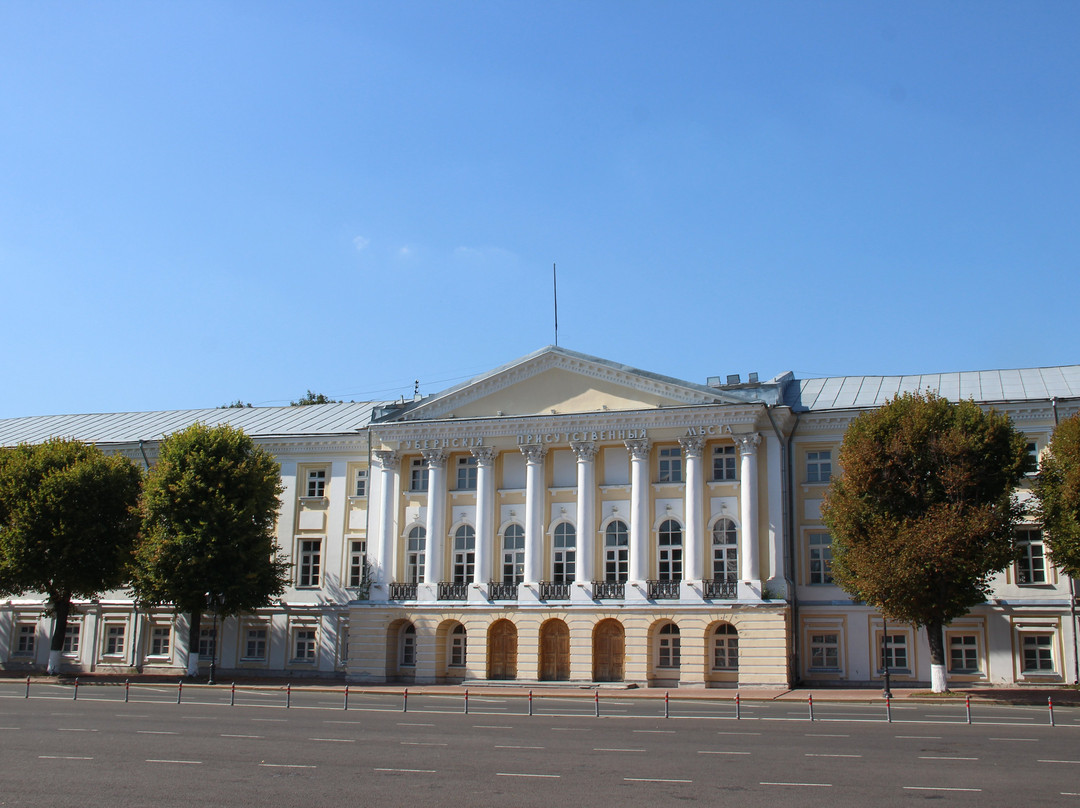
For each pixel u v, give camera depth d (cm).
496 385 4681
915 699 3347
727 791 1602
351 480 5081
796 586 4322
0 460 4834
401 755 2012
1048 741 2197
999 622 4066
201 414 5975
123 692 3812
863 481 3550
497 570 4584
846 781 1686
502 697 3762
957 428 3484
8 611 5362
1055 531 3512
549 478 4603
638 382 4466
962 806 1470
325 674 4862
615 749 2102
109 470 4769
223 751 2073
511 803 1510
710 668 4184
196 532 4372
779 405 4328
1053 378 4506
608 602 4278
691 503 4284
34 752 2058
